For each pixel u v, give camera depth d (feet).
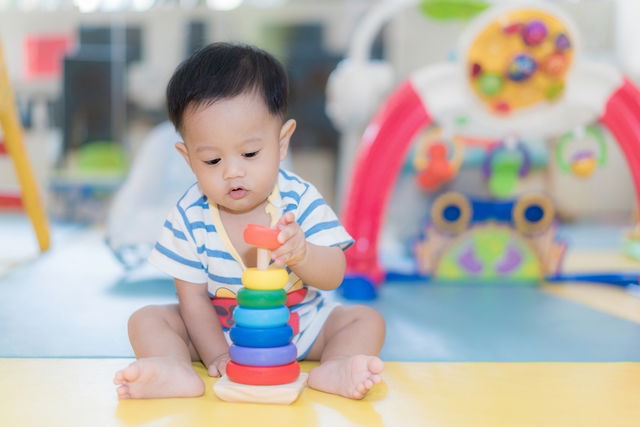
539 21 4.66
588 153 5.28
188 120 2.58
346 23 9.80
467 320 4.03
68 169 9.16
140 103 9.51
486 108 4.85
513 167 5.55
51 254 6.35
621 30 9.90
